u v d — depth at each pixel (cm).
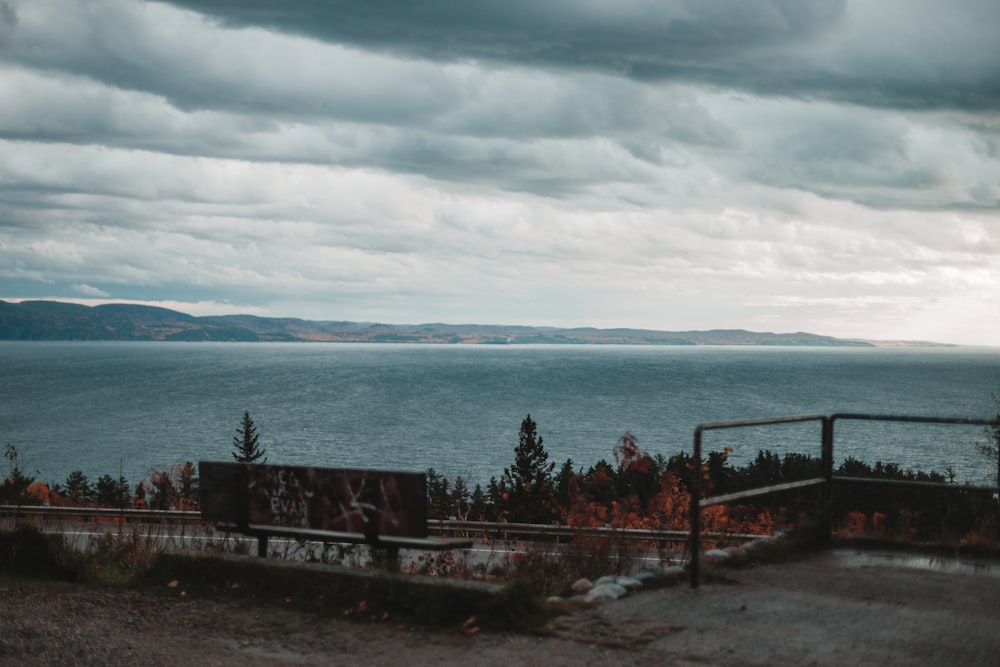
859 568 766
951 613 618
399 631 631
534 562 855
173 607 715
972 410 16550
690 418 16150
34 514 1834
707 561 768
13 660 583
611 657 541
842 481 853
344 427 14875
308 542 965
